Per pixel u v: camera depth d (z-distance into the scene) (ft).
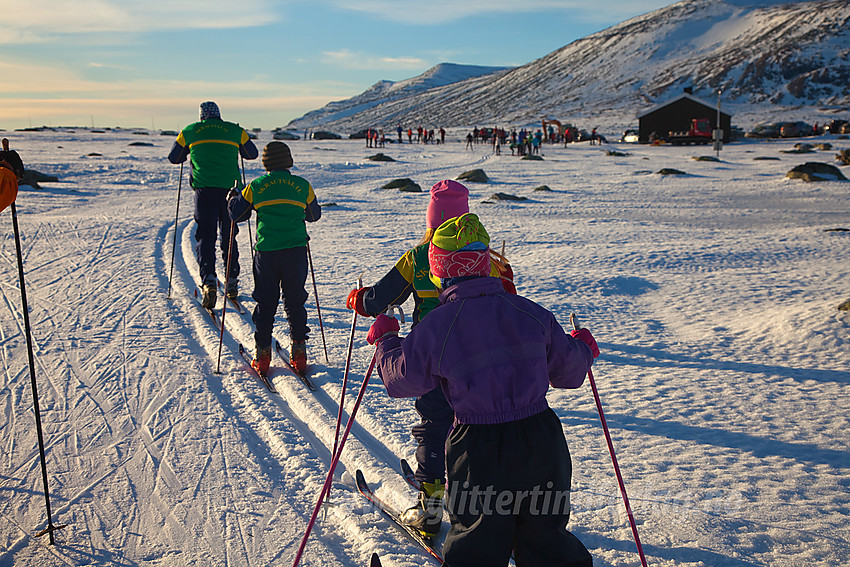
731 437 14.79
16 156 11.21
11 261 34.04
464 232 8.21
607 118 384.47
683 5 639.76
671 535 10.73
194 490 12.46
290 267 18.38
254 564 10.23
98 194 68.69
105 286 28.86
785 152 161.68
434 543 10.80
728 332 23.57
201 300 26.96
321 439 14.87
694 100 226.58
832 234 46.50
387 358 8.27
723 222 56.34
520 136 177.47
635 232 49.32
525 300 8.21
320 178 99.19
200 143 24.97
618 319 25.62
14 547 10.55
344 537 11.12
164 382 18.03
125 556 10.39
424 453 10.96
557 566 7.84
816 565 9.84
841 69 414.00
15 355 19.98
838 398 17.01
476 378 7.73
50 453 13.87
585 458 13.74
